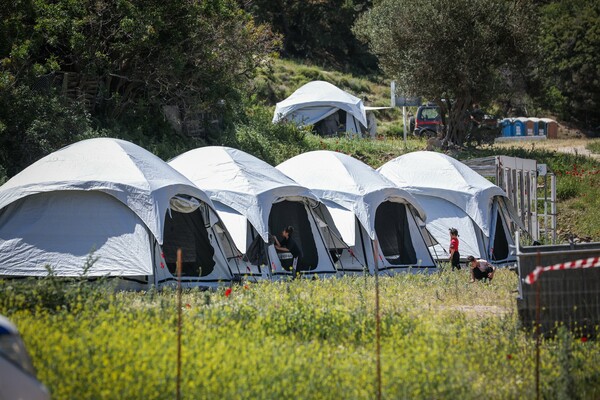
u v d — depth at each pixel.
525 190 65.69
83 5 65.94
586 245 34.22
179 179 44.38
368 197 51.75
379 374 20.88
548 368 24.62
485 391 22.80
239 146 78.81
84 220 41.53
